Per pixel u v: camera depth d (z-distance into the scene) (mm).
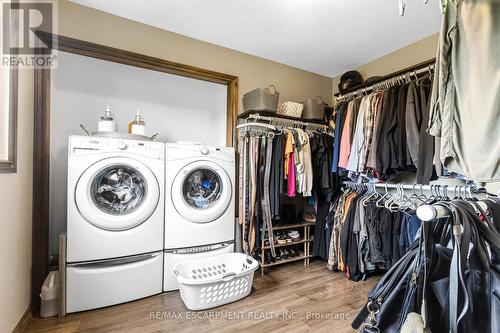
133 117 3080
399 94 2059
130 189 1981
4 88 1319
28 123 1662
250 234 2336
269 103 2451
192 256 2139
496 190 1704
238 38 2494
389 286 774
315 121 2902
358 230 2312
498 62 799
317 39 2496
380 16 2104
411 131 1934
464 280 591
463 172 890
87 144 1749
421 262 697
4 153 1332
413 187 2051
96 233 1760
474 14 846
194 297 1752
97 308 1771
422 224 692
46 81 1854
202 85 3531
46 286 1698
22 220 1564
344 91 2781
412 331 642
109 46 2104
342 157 2475
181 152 2121
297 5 1983
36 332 1524
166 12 2104
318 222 2760
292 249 2777
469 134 861
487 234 663
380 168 2082
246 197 2381
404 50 2613
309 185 2504
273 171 2416
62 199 2393
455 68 888
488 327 611
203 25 2281
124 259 1859
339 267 2463
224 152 2352
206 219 2186
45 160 1833
